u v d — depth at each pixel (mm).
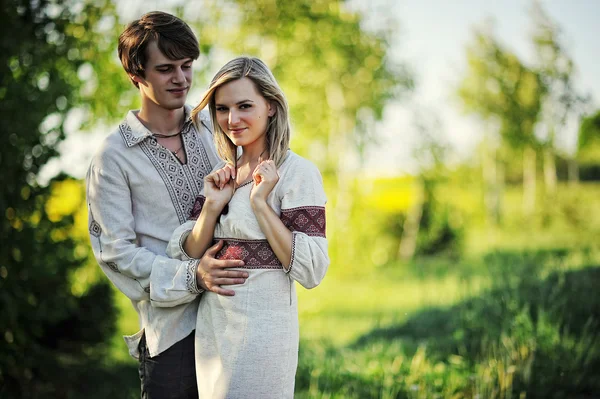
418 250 15648
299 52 11352
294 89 13055
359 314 8773
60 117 5145
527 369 4016
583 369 4184
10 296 4723
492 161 16406
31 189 4906
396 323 6871
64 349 6082
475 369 4430
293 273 2258
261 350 2275
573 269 6598
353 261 13820
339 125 14500
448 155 15680
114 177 2559
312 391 4297
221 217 2373
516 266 7109
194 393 2592
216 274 2318
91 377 5625
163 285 2420
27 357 5203
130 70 2555
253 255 2311
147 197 2590
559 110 15805
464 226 15898
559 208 15383
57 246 5133
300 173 2344
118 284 2586
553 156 16250
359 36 13055
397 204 16344
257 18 8930
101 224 2555
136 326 7707
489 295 5965
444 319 6363
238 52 8859
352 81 13766
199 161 2680
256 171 2281
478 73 16109
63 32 5332
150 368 2607
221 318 2334
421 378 4289
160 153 2607
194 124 2543
